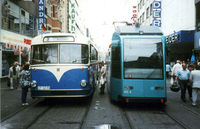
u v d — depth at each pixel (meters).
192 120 6.74
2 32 19.03
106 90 14.62
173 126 6.04
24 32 24.25
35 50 9.04
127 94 8.13
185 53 23.59
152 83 8.14
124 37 8.47
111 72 9.52
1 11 18.95
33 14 27.02
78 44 9.05
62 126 5.96
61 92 8.70
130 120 6.67
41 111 7.94
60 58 8.88
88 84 9.00
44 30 24.69
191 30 19.66
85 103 9.61
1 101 10.02
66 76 8.74
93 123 6.28
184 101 10.11
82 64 8.90
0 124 6.14
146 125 6.11
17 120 6.62
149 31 8.81
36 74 8.80
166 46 8.47
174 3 24.20
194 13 19.66
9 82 15.36
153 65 8.26
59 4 39.16
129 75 8.22
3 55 19.42
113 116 7.18
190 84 9.44
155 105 9.25
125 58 8.31
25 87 9.05
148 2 36.34
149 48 8.38
